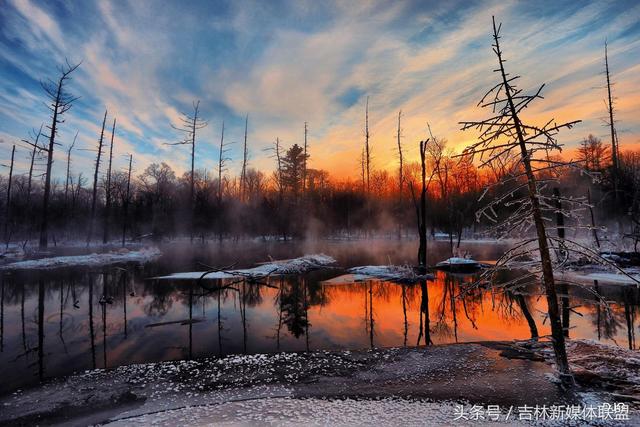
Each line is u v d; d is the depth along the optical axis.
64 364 6.38
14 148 30.72
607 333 8.30
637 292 12.66
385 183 52.84
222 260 22.58
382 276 17.00
